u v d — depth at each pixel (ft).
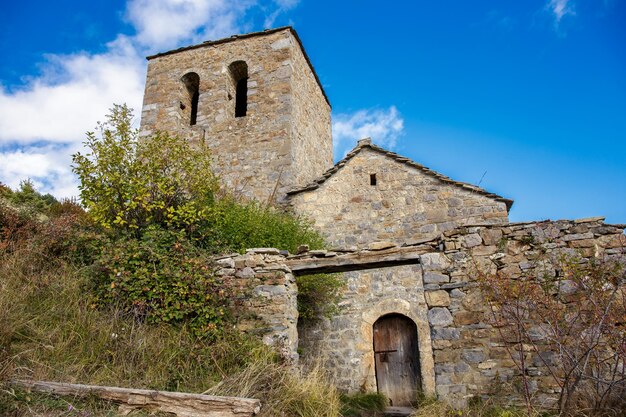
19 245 25.89
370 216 37.27
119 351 19.49
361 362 32.71
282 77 47.16
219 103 48.26
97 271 24.03
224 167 44.96
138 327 21.52
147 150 32.01
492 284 20.62
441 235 23.20
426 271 22.45
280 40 49.03
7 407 13.65
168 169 32.37
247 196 42.52
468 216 35.35
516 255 21.68
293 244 32.68
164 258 24.41
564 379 18.71
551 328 18.30
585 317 19.24
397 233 36.22
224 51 50.65
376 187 38.06
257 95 47.19
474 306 21.33
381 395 31.01
